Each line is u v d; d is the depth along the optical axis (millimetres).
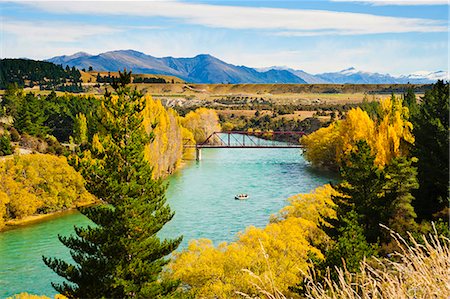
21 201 69188
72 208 77125
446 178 46719
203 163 129375
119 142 30703
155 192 30234
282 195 83625
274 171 112625
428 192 48500
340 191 43250
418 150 51594
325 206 49688
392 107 97188
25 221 69188
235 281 31422
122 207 27625
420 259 6609
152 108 97938
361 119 93562
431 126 49219
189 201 79062
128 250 27703
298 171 112000
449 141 47000
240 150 164750
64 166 77000
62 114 142500
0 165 71812
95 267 28219
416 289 6270
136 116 30844
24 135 111000
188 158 140375
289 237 35812
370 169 41625
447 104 54188
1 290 43031
